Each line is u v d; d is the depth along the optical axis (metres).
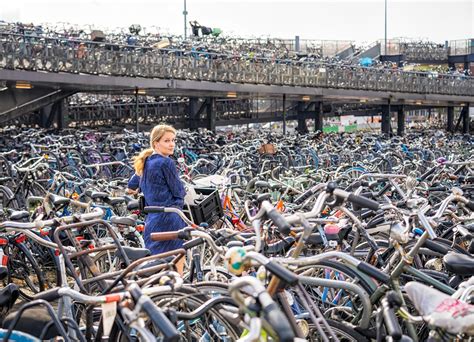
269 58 22.14
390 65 29.33
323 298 3.95
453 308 2.72
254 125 36.94
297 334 3.00
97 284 3.79
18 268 5.49
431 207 5.84
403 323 3.51
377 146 14.73
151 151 5.29
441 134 21.73
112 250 4.30
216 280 3.63
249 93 22.33
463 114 33.62
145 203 5.27
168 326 2.39
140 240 5.55
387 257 4.28
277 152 12.41
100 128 22.81
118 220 5.06
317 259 3.42
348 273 3.58
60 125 20.94
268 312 2.36
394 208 4.32
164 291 3.02
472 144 17.23
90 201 6.32
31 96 18.75
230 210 6.77
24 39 16.23
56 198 5.30
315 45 31.88
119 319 3.10
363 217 5.32
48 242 4.17
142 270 3.40
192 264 4.07
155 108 24.02
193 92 21.45
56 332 3.20
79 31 19.19
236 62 21.11
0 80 16.25
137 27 21.25
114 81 18.08
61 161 10.66
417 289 2.91
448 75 28.94
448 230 5.06
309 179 8.69
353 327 3.55
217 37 24.61
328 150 14.16
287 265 3.46
